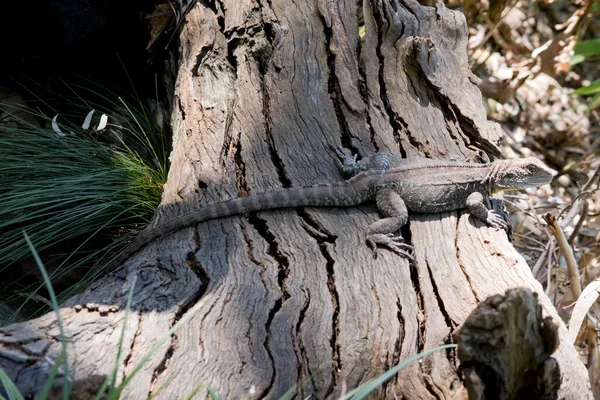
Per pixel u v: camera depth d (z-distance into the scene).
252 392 3.87
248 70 6.75
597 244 8.62
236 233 5.29
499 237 5.46
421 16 7.55
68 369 3.85
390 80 6.92
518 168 5.82
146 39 8.34
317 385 4.14
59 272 6.51
